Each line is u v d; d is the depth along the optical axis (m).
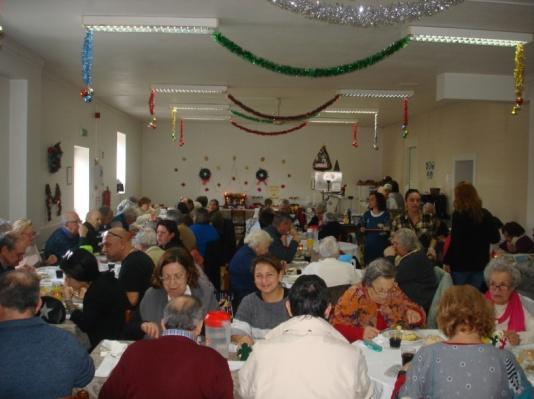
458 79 7.59
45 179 7.80
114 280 3.51
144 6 4.77
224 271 6.68
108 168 11.85
